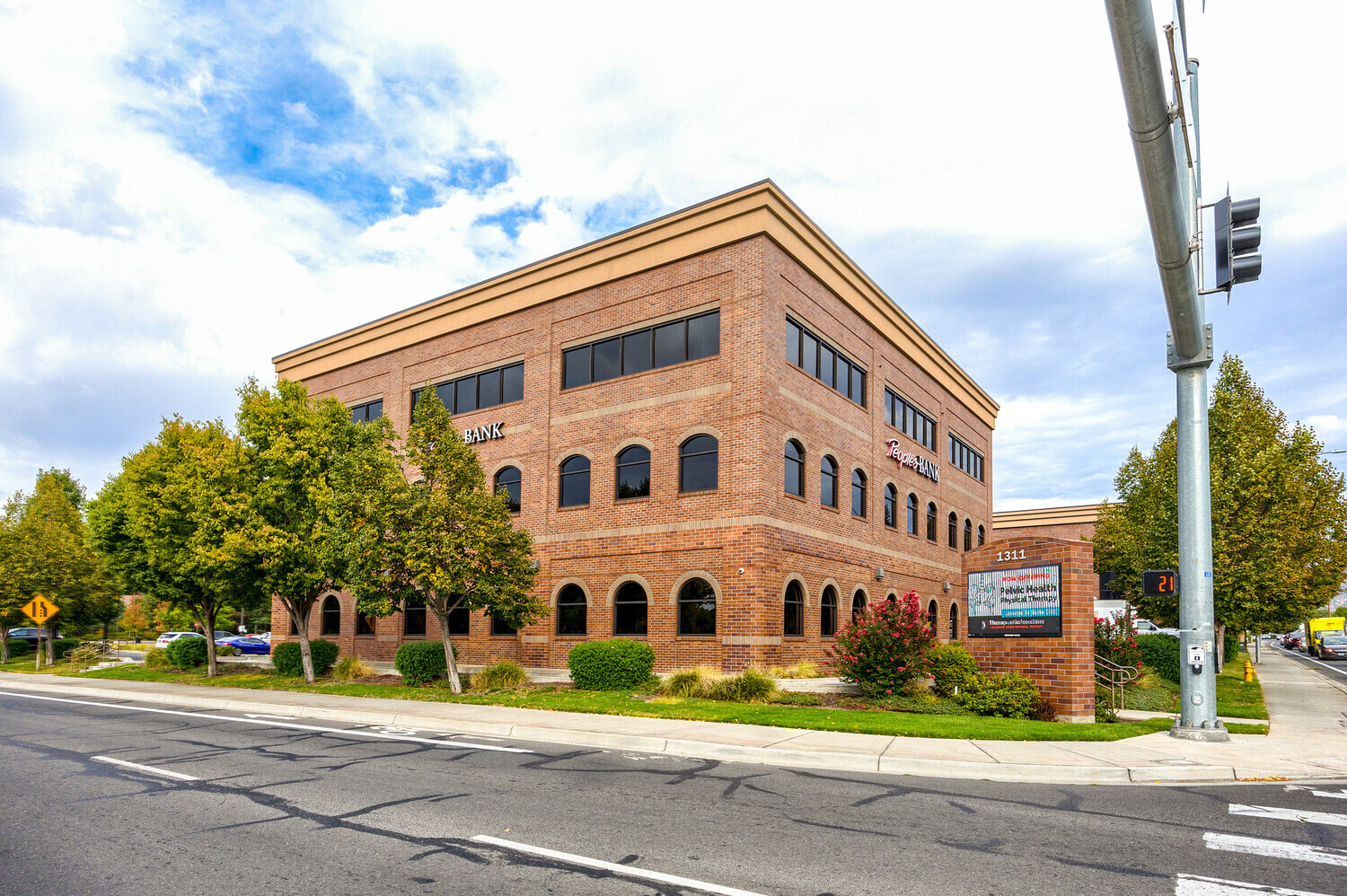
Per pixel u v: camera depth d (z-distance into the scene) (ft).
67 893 18.15
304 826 23.90
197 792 28.81
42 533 124.16
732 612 64.85
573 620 75.31
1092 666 49.83
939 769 33.01
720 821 24.56
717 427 68.08
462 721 46.34
